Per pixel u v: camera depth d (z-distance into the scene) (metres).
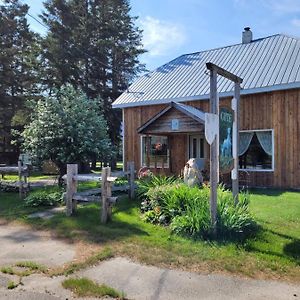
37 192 9.98
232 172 6.86
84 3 29.61
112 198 6.96
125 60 31.59
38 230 6.65
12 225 7.11
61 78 28.03
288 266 4.55
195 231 5.78
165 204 7.18
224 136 6.42
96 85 29.31
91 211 7.91
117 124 29.73
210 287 3.97
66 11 28.42
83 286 3.94
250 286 3.99
